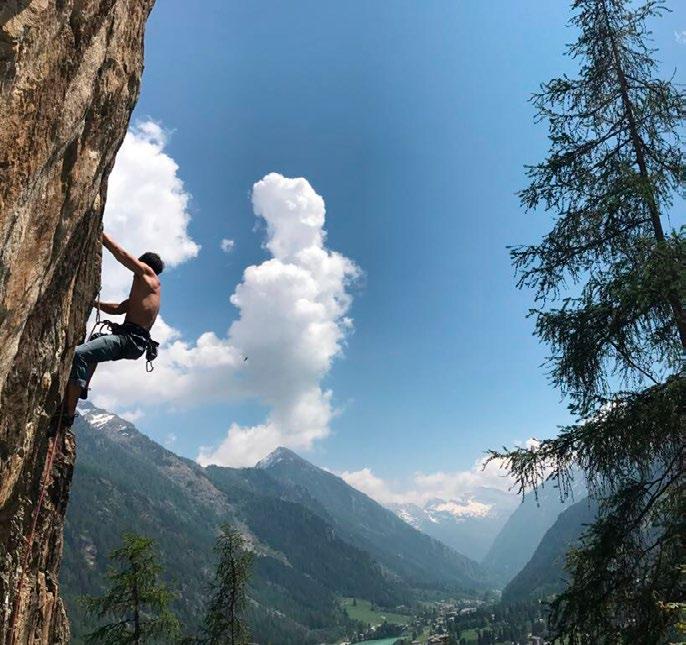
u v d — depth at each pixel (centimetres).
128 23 582
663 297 807
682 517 750
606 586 809
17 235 410
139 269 694
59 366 578
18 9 374
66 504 774
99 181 571
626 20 975
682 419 766
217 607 2262
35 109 408
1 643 560
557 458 844
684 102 906
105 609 2000
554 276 979
